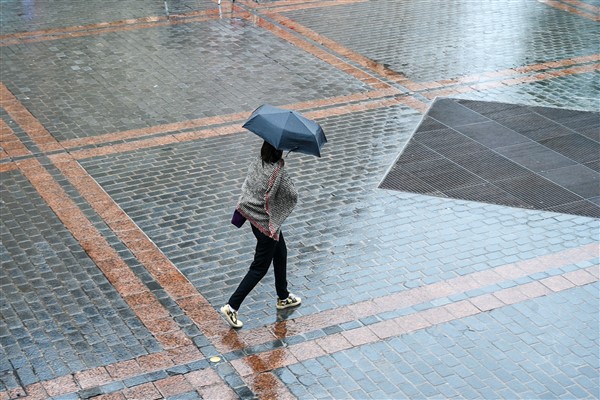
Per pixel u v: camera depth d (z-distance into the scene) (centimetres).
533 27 4222
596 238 2306
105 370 1780
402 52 3809
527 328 1917
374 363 1805
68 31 4072
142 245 2256
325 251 2225
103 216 2400
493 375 1767
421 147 2862
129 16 4319
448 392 1719
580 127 3033
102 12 4394
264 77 3478
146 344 1862
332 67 3603
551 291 2058
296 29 4122
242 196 1866
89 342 1867
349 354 1834
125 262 2175
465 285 2081
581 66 3662
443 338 1883
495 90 3375
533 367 1792
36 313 1966
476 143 2897
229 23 4200
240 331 1911
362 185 2589
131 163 2728
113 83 3403
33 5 4519
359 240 2281
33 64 3612
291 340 1881
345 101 3244
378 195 2530
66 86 3369
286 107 3180
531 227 2358
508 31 4150
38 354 1825
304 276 2116
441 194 2541
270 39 3962
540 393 1716
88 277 2108
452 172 2683
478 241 2283
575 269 2153
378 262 2178
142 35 4012
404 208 2455
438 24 4250
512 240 2289
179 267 2156
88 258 2191
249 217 1852
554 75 3547
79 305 1995
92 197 2508
